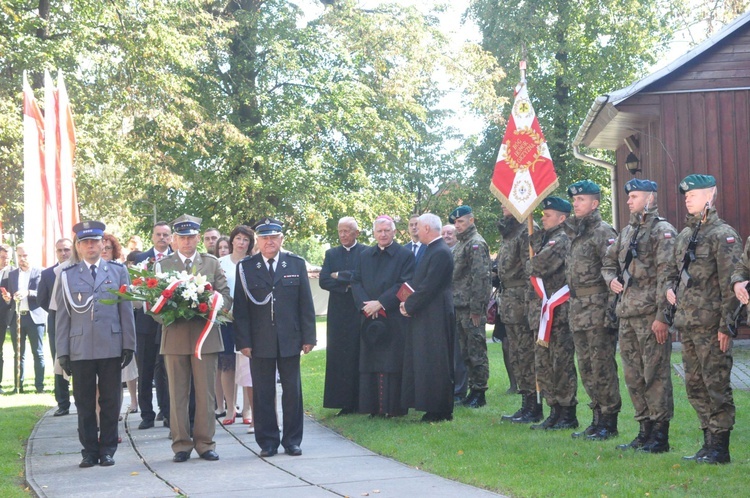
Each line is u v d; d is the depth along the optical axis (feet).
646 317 23.31
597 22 103.60
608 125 54.39
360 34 97.55
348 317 32.71
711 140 47.93
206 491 21.44
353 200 97.71
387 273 31.37
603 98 47.93
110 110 83.76
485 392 36.29
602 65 105.29
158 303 24.85
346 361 32.65
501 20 103.76
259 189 94.43
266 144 94.58
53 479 23.45
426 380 29.99
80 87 83.05
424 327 30.19
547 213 27.71
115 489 21.99
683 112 48.21
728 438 22.07
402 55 97.50
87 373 25.22
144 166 85.87
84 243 25.80
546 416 30.58
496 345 56.75
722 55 47.91
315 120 95.81
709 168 47.93
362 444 27.63
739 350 47.57
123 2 80.12
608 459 22.85
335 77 100.94
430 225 30.42
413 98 106.32
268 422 26.48
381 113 102.22
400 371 31.09
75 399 25.38
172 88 83.71
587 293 25.50
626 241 23.81
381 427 29.63
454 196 112.78
